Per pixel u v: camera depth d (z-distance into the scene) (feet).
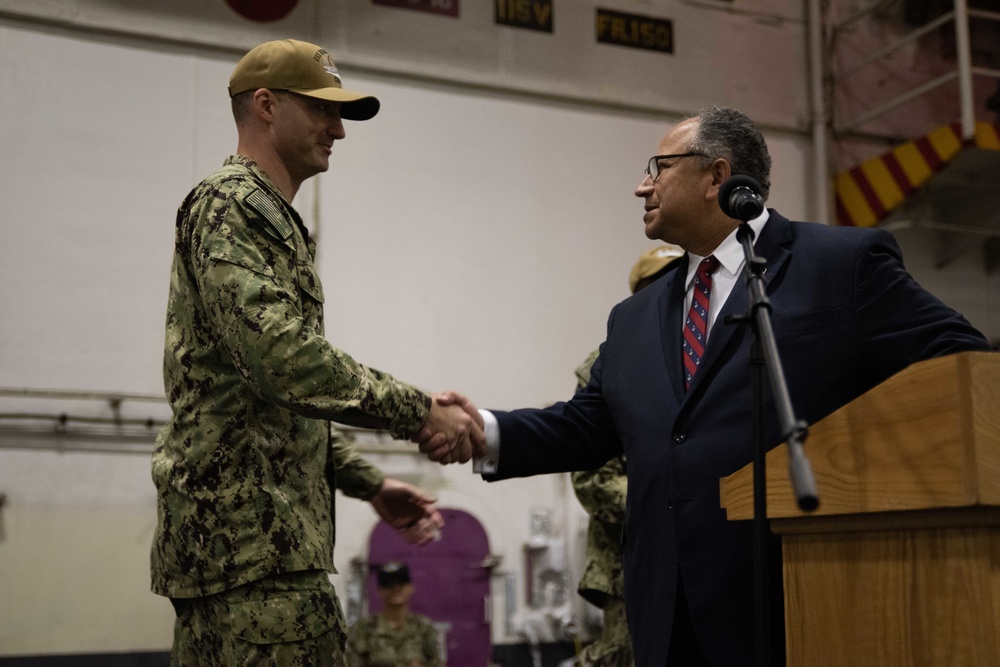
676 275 8.16
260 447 7.06
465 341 22.36
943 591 4.54
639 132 24.71
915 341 6.61
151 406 19.85
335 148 22.09
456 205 22.79
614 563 11.41
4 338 19.11
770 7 26.73
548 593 21.98
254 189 7.29
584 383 11.39
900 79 27.55
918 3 28.07
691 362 7.55
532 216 23.36
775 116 26.27
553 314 23.13
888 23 27.76
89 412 19.43
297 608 6.93
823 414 6.86
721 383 7.16
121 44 20.65
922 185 25.29
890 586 4.81
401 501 9.87
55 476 19.07
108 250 19.97
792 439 4.39
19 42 19.93
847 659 5.01
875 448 4.77
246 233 7.10
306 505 7.27
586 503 11.37
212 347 7.11
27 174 19.65
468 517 22.00
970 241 26.55
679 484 7.10
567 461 8.46
